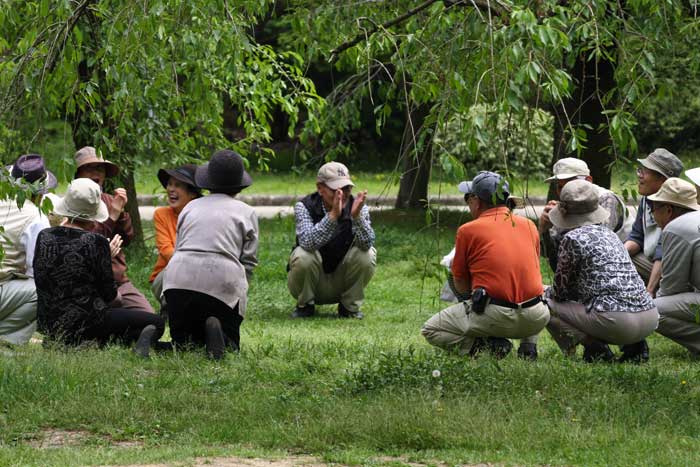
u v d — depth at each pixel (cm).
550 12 916
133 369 1013
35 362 984
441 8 889
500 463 747
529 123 823
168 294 1102
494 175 1102
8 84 1016
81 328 1091
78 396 891
